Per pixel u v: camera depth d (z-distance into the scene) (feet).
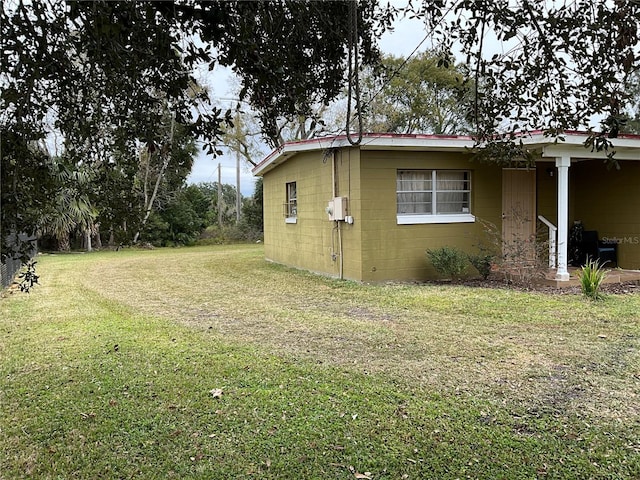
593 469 8.63
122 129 8.52
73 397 12.00
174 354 15.33
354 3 8.83
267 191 46.88
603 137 8.98
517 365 13.85
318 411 11.01
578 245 33.06
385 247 29.14
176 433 10.11
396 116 60.54
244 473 8.70
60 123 8.52
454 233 30.58
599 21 7.89
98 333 18.13
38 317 21.21
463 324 18.65
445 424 10.34
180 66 7.12
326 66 9.56
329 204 30.96
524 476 8.46
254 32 7.15
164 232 74.79
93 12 6.27
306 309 22.33
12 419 10.84
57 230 57.82
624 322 18.45
